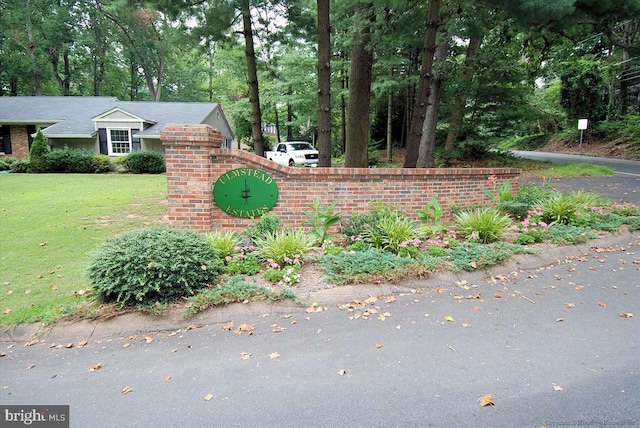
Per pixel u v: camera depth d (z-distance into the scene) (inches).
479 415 84.8
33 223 265.4
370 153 731.4
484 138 642.2
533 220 221.8
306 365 107.4
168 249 147.4
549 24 328.8
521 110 593.9
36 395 98.0
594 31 426.6
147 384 101.4
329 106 291.4
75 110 813.2
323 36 282.2
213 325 134.5
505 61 560.1
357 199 240.5
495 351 111.4
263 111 1121.4
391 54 504.4
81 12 1146.7
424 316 135.3
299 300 145.2
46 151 642.2
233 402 92.5
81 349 121.3
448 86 603.5
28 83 1236.5
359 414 86.6
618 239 216.4
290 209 231.6
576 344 114.2
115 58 1342.3
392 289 156.0
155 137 714.8
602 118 935.0
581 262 185.8
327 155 293.1
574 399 89.1
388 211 222.2
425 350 113.0
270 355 113.4
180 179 213.9
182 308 139.9
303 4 353.4
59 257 201.6
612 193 371.2
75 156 641.6
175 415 88.5
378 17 313.0
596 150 872.9
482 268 173.0
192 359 113.3
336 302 147.5
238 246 185.3
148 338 127.0
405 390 94.7
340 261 169.5
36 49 1099.9
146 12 1103.0
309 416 86.5
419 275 161.9
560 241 201.5
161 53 1290.6
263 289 147.9
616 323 126.7
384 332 124.7
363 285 156.0
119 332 130.8
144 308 137.4
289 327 130.4
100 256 145.6
